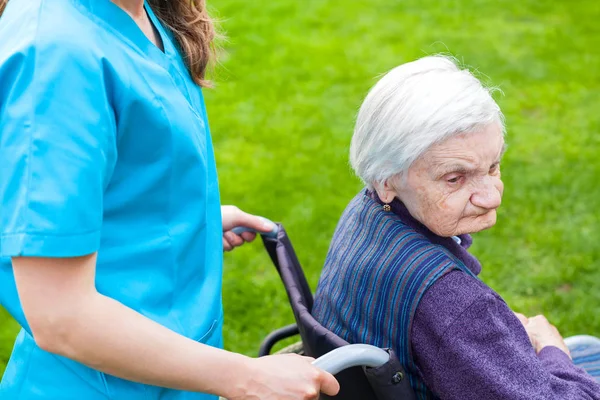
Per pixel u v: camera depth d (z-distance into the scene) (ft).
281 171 14.73
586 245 12.35
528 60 19.27
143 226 4.36
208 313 4.84
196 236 4.66
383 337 4.99
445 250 5.00
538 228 12.85
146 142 4.19
